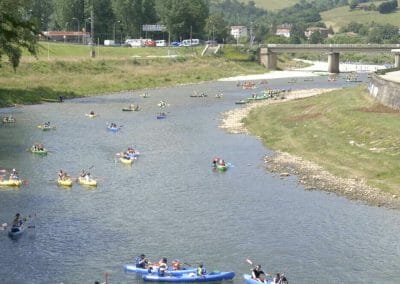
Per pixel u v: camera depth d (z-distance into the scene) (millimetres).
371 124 133375
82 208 91625
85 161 120250
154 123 164000
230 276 69188
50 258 73625
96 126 158750
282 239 79750
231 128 156625
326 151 123688
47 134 146375
